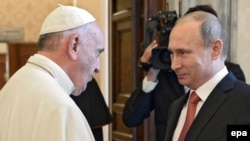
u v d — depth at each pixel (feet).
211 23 4.24
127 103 7.00
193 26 4.22
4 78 8.54
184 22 4.31
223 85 4.25
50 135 3.49
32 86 3.76
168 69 6.46
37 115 3.58
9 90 3.90
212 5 8.64
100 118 7.01
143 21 9.70
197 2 8.75
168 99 6.59
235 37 8.71
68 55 3.94
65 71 3.96
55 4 8.96
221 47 4.29
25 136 3.55
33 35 8.90
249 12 8.73
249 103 4.03
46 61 3.92
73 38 3.94
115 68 12.00
